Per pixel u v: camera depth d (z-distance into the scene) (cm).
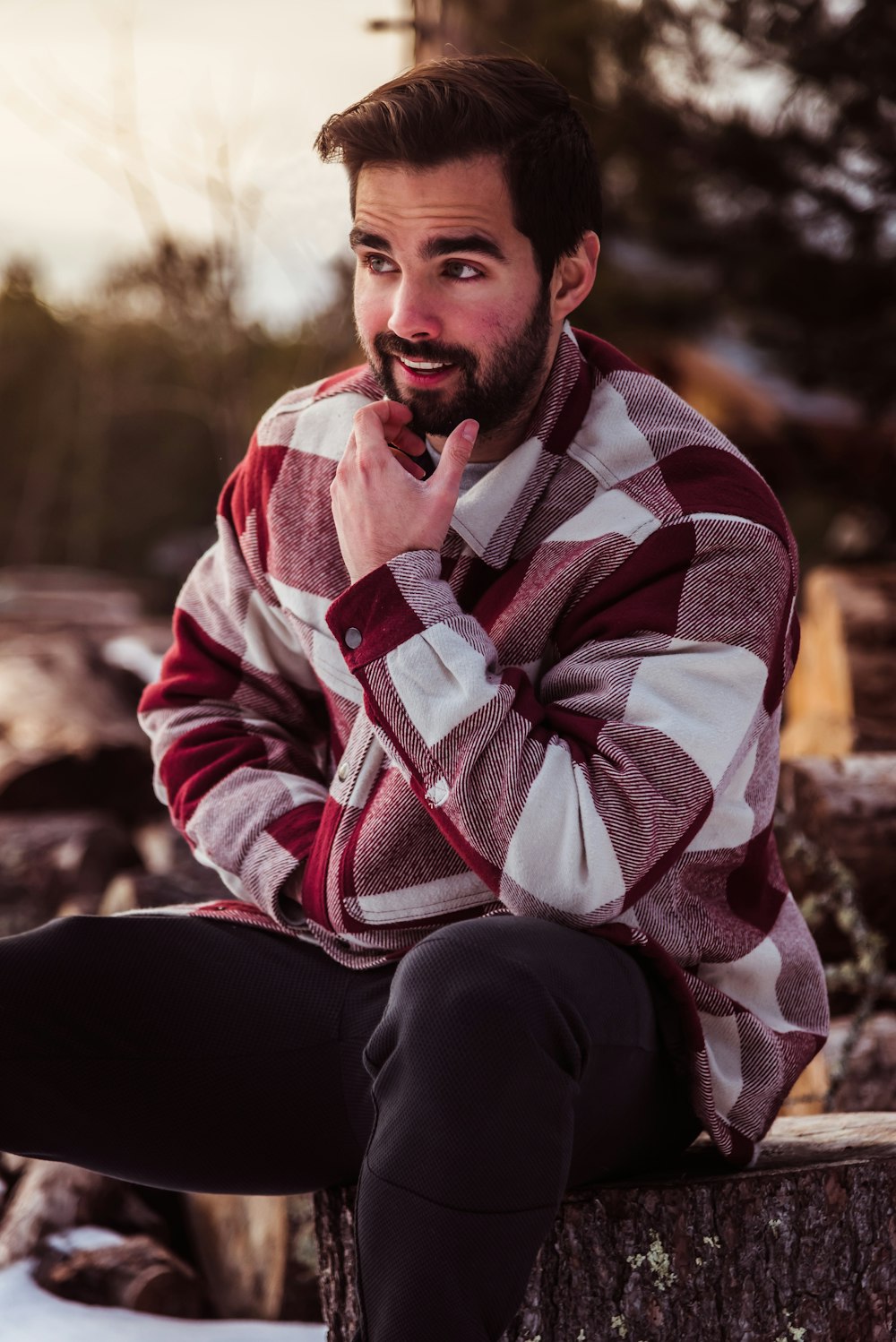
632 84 589
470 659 142
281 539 173
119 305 1819
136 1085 150
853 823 293
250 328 1027
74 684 582
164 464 2792
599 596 149
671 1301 145
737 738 143
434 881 151
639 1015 142
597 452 157
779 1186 148
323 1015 153
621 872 137
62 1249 238
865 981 273
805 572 1038
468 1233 122
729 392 827
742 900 161
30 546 2716
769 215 628
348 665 147
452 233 145
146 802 516
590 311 655
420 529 148
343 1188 156
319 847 158
